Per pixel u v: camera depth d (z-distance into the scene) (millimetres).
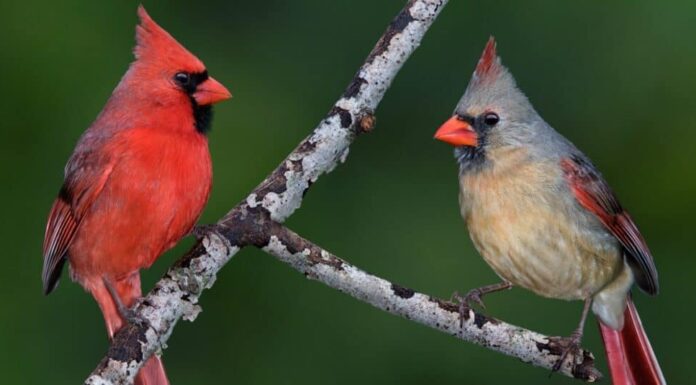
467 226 8367
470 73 11508
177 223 7957
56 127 10773
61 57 10867
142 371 7645
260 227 7445
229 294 11008
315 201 11477
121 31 11141
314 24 11781
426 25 7777
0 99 10805
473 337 7488
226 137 11039
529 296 10750
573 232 8148
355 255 11328
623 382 8398
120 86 7992
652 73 11148
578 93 11320
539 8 11352
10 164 10727
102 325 10703
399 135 11695
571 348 7523
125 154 7797
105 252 7957
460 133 8195
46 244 8141
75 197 7898
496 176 8133
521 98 8242
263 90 11461
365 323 10961
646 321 11055
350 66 11664
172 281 7324
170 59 7926
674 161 11086
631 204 11172
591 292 8344
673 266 11086
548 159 8156
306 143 7633
